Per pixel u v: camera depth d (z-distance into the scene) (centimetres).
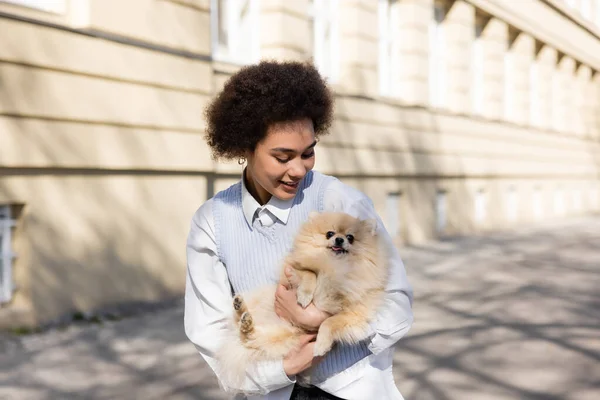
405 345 627
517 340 640
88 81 719
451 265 1145
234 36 1020
